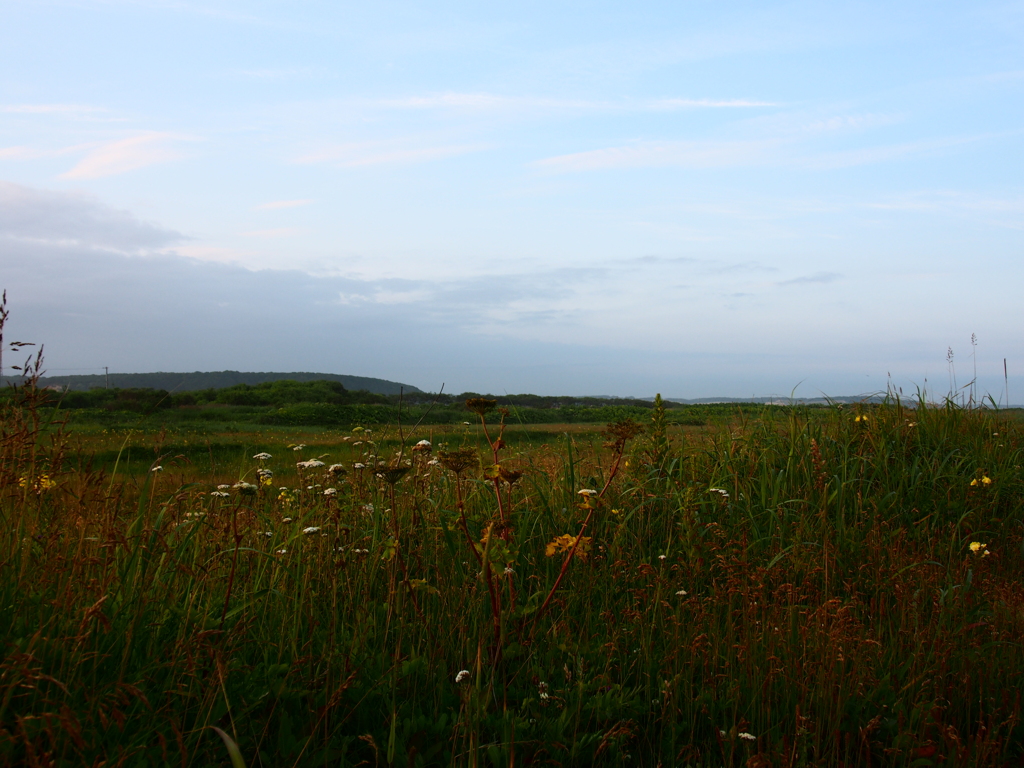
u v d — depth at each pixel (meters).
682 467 6.06
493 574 2.93
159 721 2.17
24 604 2.36
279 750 2.20
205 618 2.59
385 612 3.27
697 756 2.45
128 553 2.83
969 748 2.37
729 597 3.46
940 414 7.70
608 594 3.82
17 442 2.61
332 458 7.21
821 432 6.88
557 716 2.63
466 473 4.99
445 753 2.32
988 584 3.98
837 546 4.65
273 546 3.62
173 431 15.21
